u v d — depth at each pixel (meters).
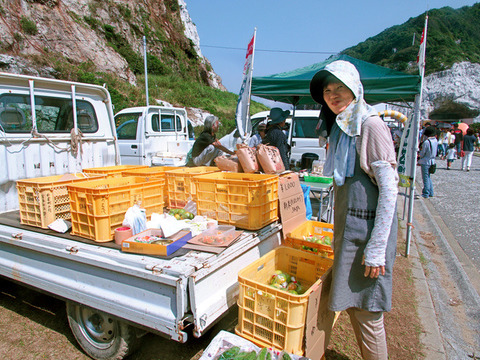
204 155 5.07
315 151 8.45
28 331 2.96
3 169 3.32
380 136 1.73
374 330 1.97
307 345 1.95
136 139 7.72
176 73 37.78
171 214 2.94
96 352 2.48
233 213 2.77
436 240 5.61
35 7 23.28
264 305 2.00
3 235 2.68
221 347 1.95
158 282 1.90
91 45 26.23
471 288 3.93
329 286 2.23
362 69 4.78
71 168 3.97
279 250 2.73
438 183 10.91
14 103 3.43
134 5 37.47
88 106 4.23
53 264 2.43
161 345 2.75
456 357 2.73
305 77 4.68
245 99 4.73
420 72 4.39
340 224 1.93
